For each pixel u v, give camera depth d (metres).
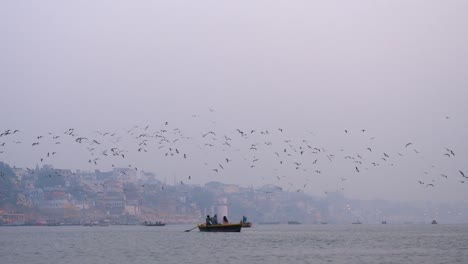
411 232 179.50
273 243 106.06
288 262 71.25
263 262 71.25
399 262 71.75
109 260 74.06
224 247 94.88
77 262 72.06
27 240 124.00
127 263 70.50
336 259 74.88
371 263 70.50
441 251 88.50
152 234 151.12
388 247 97.25
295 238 127.31
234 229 135.25
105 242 112.25
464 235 149.75
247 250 88.62
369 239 125.25
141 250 89.38
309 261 72.50
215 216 141.50
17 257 79.31
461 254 82.81
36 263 71.62
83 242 113.06
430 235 150.50
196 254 81.62
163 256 78.75
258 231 183.88
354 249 92.25
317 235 149.25
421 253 84.38
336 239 125.12
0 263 72.25
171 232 168.38
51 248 96.31
